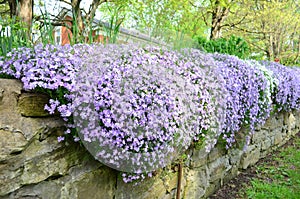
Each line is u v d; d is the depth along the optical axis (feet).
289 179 9.14
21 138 3.32
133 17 16.06
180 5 18.01
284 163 10.66
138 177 4.79
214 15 23.03
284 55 27.61
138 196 5.19
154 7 17.42
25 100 3.49
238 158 8.93
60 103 3.85
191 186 6.55
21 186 3.36
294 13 26.86
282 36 27.73
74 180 4.03
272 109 10.73
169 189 5.97
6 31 5.23
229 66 8.54
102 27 7.07
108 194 4.61
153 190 5.48
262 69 10.16
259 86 9.11
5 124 3.22
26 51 3.97
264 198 7.65
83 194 4.19
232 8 21.49
